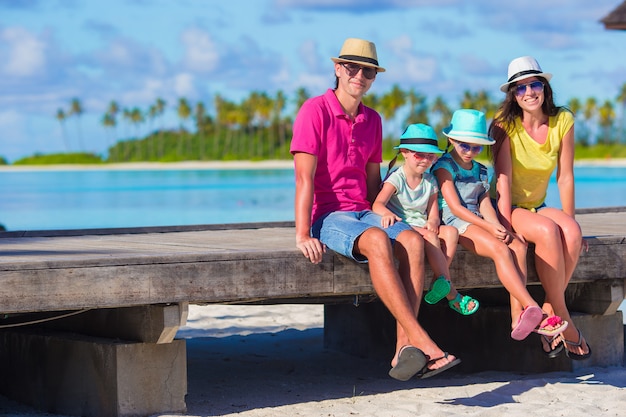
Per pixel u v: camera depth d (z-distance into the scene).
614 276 5.45
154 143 115.44
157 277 4.30
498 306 6.01
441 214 5.18
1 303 3.99
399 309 4.41
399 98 102.19
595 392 5.02
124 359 4.55
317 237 4.87
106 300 4.20
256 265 4.52
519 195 5.37
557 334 4.77
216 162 105.12
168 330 4.50
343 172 4.96
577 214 8.46
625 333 6.86
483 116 5.08
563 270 5.04
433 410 4.71
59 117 127.19
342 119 4.92
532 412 4.58
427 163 4.89
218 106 112.44
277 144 111.25
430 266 4.85
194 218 24.97
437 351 4.34
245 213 26.62
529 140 5.22
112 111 119.44
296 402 5.04
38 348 5.05
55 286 4.10
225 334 7.58
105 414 4.62
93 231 6.75
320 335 7.57
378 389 5.40
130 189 43.66
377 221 4.79
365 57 4.86
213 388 5.48
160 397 4.65
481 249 4.91
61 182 55.47
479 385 5.30
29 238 6.37
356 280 4.77
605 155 97.69
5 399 5.31
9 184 52.50
